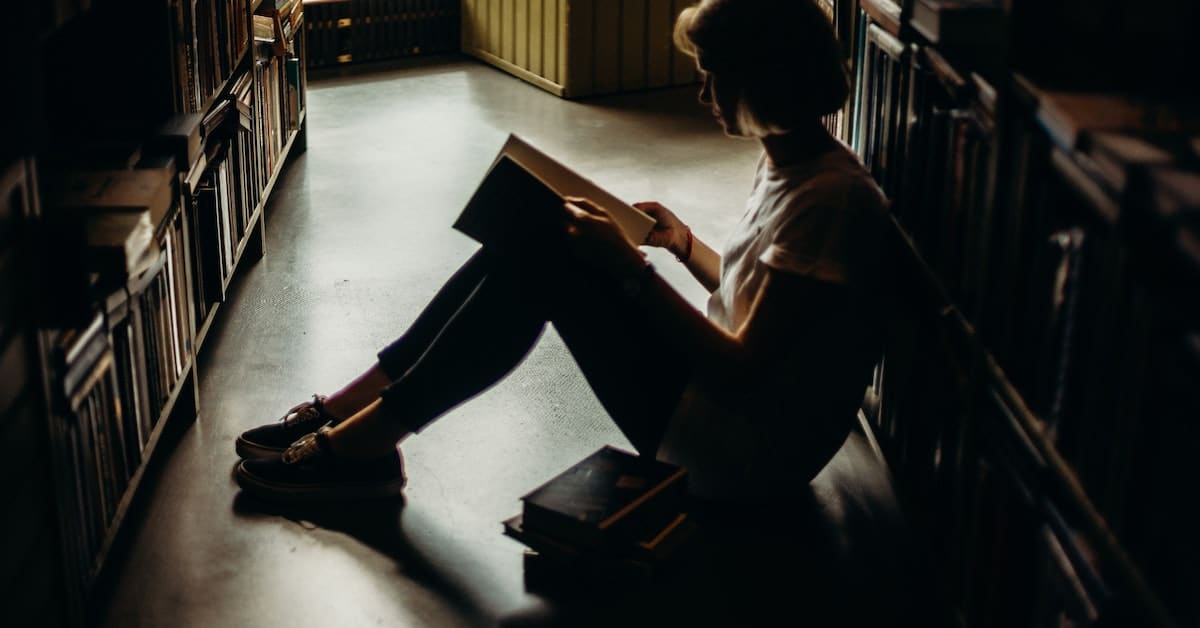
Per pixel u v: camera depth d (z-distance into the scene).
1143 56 1.51
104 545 1.97
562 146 5.27
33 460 1.62
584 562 2.06
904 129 2.21
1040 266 1.51
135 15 2.51
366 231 4.05
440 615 2.03
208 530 2.27
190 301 2.67
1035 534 1.55
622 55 6.32
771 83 1.93
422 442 2.62
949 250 1.92
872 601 2.09
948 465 1.94
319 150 5.08
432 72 6.73
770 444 2.19
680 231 2.48
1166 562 1.14
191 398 2.70
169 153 2.45
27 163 1.59
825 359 2.13
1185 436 1.11
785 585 2.13
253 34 3.65
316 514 2.33
